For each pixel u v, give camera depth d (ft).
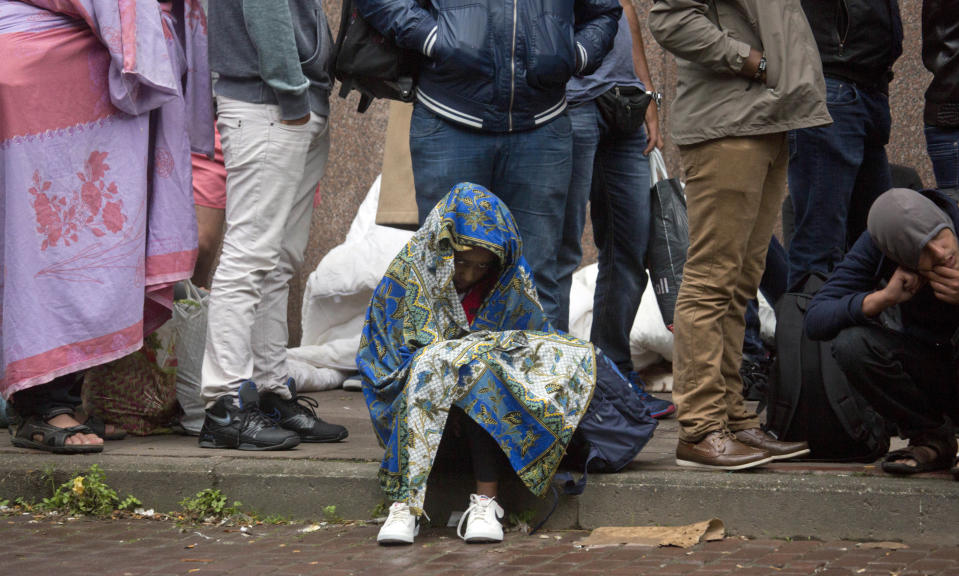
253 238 37.29
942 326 30.22
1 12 36.35
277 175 37.42
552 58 34.88
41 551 29.94
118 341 36.76
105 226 36.68
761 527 30.42
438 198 35.94
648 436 32.22
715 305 31.65
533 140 35.76
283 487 33.65
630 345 49.83
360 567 27.71
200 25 39.32
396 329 32.42
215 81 38.06
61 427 37.01
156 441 39.83
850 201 42.80
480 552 29.12
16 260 36.14
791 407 32.58
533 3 34.99
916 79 56.24
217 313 37.24
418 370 30.25
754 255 32.68
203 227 48.98
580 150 42.88
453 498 32.55
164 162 38.06
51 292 36.19
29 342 36.04
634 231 45.70
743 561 27.63
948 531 28.96
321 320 56.44
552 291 37.04
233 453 36.19
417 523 30.99
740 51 30.19
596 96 43.32
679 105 31.86
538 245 36.47
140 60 35.99
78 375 38.47
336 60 37.35
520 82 34.88
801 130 39.73
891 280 29.27
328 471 33.47
